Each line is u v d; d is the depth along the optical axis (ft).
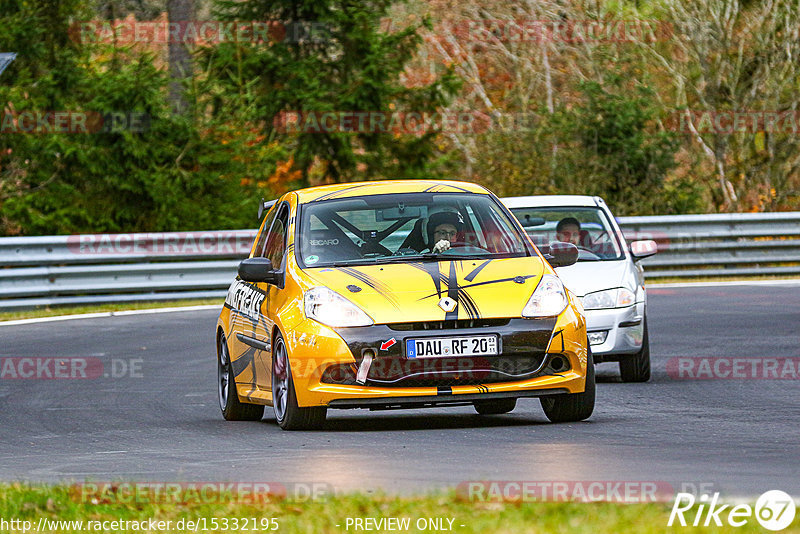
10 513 65.36
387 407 96.17
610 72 377.09
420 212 108.68
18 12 337.31
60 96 324.80
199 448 93.25
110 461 88.07
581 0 400.67
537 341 96.02
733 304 221.46
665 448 85.66
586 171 342.64
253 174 333.42
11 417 119.34
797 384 128.36
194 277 252.01
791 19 394.93
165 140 312.29
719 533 54.29
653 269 282.15
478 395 94.43
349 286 98.68
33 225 303.89
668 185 361.10
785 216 289.94
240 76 336.08
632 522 56.49
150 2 478.18
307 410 98.48
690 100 404.36
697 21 393.91
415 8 418.51
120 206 311.88
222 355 121.19
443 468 77.87
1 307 231.09
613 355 137.18
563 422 101.30
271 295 106.01
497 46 411.54
